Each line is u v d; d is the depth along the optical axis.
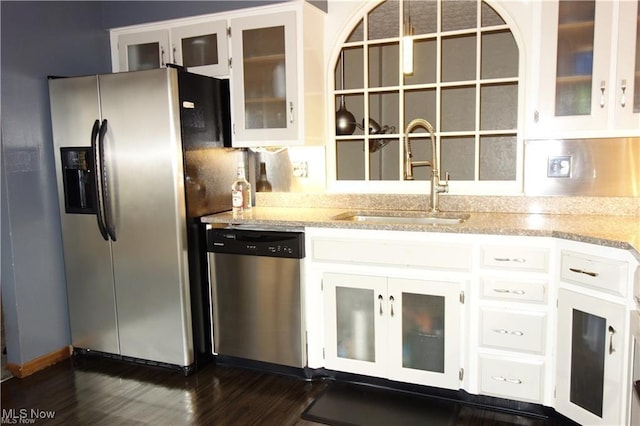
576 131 2.36
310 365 2.67
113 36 3.33
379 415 2.32
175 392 2.60
